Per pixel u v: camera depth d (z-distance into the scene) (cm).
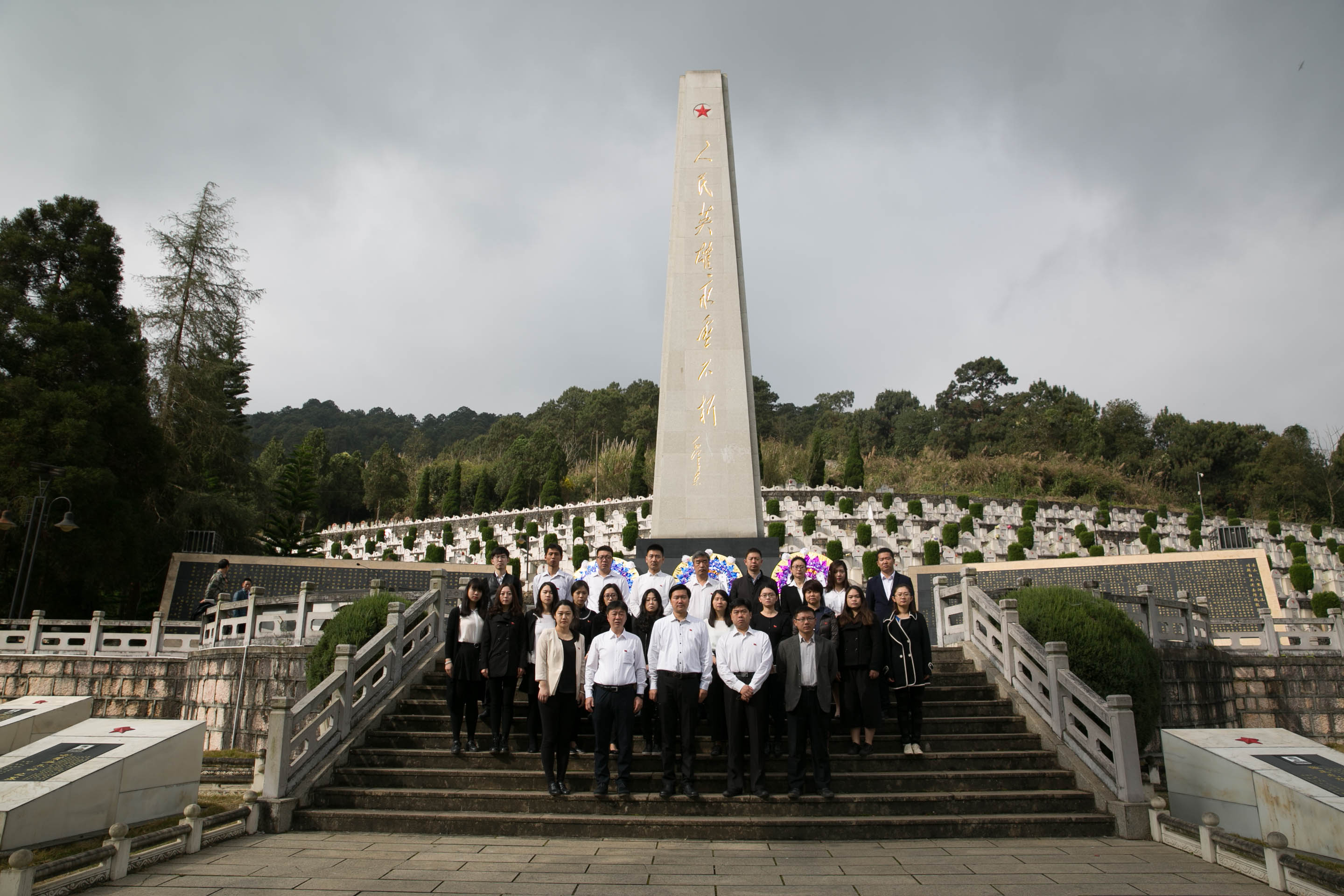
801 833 696
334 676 838
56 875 528
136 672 1534
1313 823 588
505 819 712
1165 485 5219
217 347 2586
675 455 1370
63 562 1845
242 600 1681
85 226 2184
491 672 809
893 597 862
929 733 873
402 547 4028
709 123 1487
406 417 11575
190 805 693
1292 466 4944
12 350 1945
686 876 577
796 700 733
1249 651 1443
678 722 769
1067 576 1966
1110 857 636
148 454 2034
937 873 588
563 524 3550
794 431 6925
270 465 4956
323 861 621
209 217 2588
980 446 5816
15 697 1573
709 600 896
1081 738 806
